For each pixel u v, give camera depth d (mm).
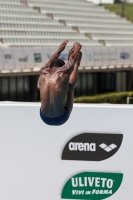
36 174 21484
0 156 21516
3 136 21406
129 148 21125
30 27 83062
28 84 68562
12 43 73938
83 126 21141
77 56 15227
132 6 181000
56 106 14492
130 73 85875
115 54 78125
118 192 21328
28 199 21609
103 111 21062
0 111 21328
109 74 82375
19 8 89938
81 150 21281
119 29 103625
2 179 21578
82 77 77062
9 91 65125
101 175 21328
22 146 21391
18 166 21500
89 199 21469
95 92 80125
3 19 81625
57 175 21422
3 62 60969
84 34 91375
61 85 14547
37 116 21250
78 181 21391
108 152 21203
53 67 15336
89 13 106188
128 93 73500
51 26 87312
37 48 65125
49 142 21312
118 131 21094
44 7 95250
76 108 21062
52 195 21516
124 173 21203
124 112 21000
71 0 106875
